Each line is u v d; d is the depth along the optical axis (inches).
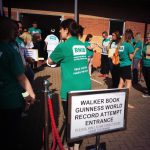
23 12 497.4
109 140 186.2
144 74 313.9
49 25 630.5
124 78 282.4
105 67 434.9
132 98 304.2
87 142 180.4
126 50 271.7
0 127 118.2
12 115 116.6
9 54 110.3
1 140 119.5
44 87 123.2
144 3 565.9
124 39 275.6
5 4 484.4
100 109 118.0
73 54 142.1
